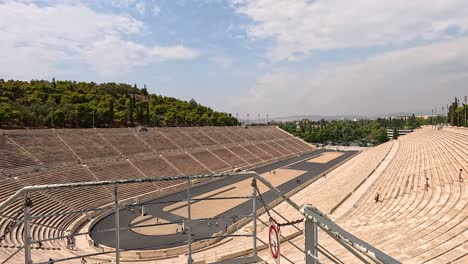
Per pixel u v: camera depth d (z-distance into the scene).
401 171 47.00
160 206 46.28
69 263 23.09
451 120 113.00
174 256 27.66
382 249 18.25
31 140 57.31
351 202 36.44
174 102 150.38
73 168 53.91
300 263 17.42
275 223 5.80
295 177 71.25
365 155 92.56
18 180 43.59
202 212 43.72
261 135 126.06
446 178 33.75
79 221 37.91
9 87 88.75
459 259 15.30
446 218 22.03
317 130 174.62
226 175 6.02
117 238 5.61
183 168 71.38
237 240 30.34
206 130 106.75
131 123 101.12
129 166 62.84
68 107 85.94
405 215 25.62
